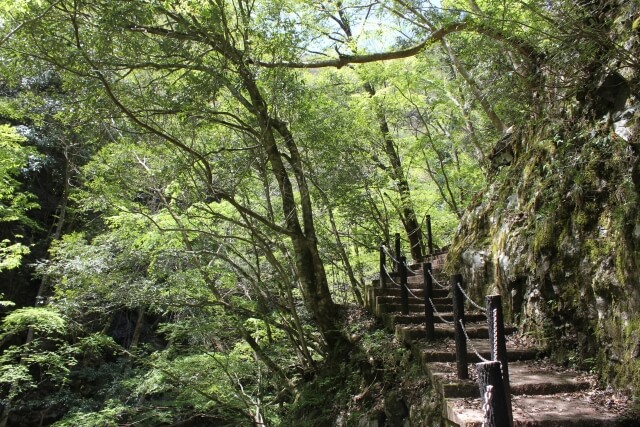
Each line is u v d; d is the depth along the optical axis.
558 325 5.77
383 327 7.71
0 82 9.58
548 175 6.31
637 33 5.32
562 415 4.19
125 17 6.16
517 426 4.05
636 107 5.16
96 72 6.30
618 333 4.80
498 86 7.02
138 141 8.72
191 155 7.74
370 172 11.69
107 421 8.71
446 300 7.92
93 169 8.59
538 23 6.17
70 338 12.62
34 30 6.23
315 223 11.50
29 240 14.09
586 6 5.93
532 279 6.25
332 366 8.16
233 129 8.80
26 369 9.19
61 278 10.34
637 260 4.59
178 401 9.39
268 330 9.90
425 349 5.81
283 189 8.68
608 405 4.45
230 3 8.52
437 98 12.63
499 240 7.15
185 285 9.06
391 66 11.38
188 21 6.89
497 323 3.91
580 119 6.04
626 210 4.80
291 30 7.32
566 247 5.71
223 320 9.41
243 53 7.23
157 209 10.34
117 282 9.34
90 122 7.64
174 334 9.41
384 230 12.01
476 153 13.20
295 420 8.23
